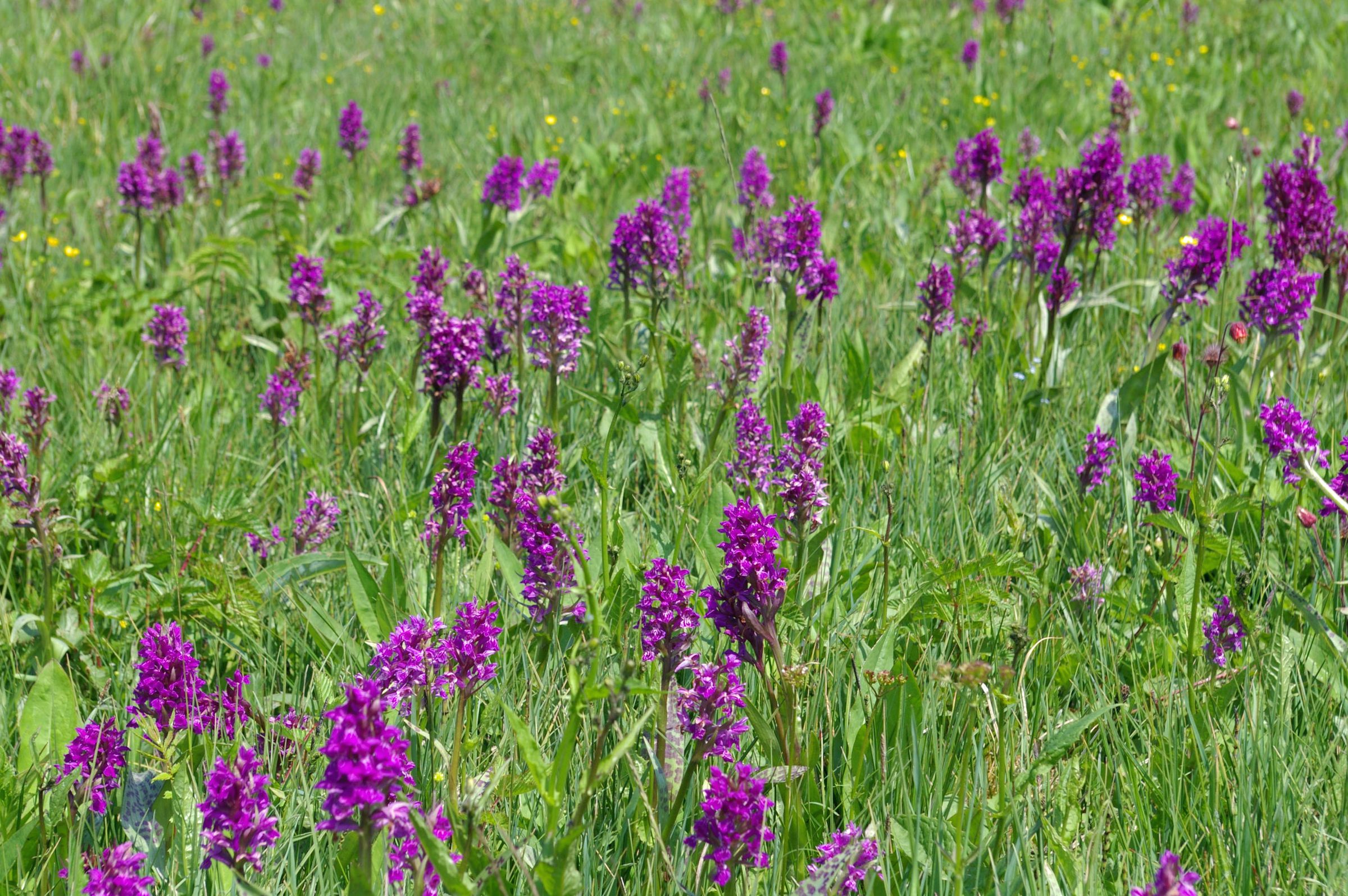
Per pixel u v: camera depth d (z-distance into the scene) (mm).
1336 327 6012
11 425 5379
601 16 18875
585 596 3424
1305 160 6094
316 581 4367
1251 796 3127
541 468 3959
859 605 3975
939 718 3488
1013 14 15719
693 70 14680
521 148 10578
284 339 6883
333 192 10023
